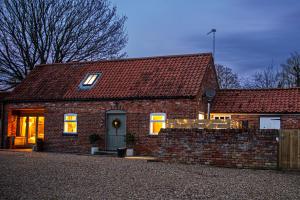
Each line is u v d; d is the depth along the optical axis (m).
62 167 15.96
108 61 28.42
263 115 23.56
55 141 26.44
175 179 13.43
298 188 12.23
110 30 39.03
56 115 26.62
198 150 17.98
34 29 36.03
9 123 28.39
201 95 23.91
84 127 25.59
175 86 23.86
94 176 13.73
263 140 16.86
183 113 22.98
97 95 25.33
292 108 23.11
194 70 24.81
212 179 13.63
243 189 11.81
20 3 35.53
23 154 22.67
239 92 25.72
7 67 35.91
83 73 28.08
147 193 10.87
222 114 24.53
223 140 17.55
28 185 11.71
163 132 18.73
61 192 10.77
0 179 12.70
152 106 23.80
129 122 24.30
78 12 37.41
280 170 16.52
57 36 36.72
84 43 37.78
